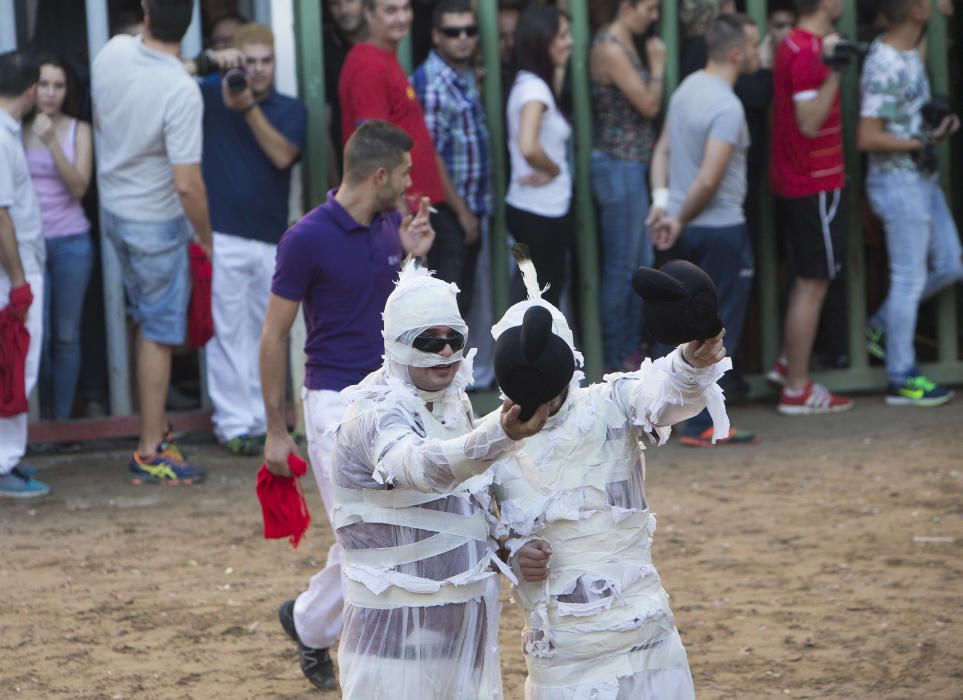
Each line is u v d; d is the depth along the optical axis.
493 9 30.25
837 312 33.84
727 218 29.12
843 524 23.03
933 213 32.78
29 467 26.73
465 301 29.58
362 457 11.09
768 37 32.28
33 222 25.50
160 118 25.75
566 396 11.34
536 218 29.12
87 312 30.36
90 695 16.27
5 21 28.42
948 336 34.34
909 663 16.69
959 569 20.38
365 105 26.77
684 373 10.70
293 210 29.69
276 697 16.12
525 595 11.45
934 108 31.36
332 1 29.47
